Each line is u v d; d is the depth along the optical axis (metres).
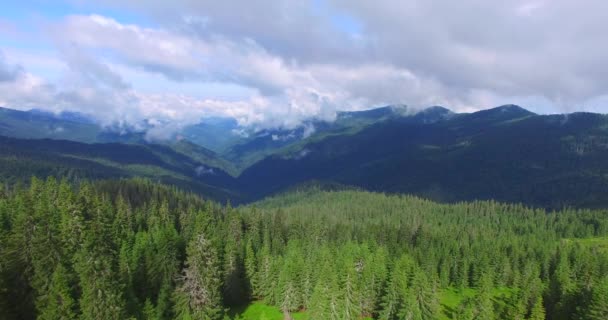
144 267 77.44
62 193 87.00
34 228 62.88
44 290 57.75
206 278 67.38
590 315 77.56
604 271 115.06
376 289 94.12
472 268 132.75
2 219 77.50
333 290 72.44
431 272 122.44
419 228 177.12
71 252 65.75
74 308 52.75
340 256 101.44
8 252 60.72
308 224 164.50
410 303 76.12
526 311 91.50
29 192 100.12
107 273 54.62
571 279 118.56
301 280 92.00
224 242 104.06
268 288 97.75
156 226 112.44
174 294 68.88
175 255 81.25
